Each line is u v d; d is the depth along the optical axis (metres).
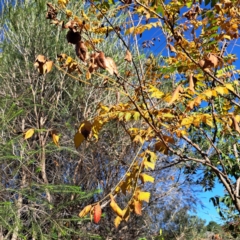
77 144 1.46
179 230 8.66
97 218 1.27
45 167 6.46
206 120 1.92
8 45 7.12
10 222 5.53
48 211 5.67
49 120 6.82
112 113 1.85
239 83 2.62
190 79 1.72
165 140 1.83
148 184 7.58
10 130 5.71
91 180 6.85
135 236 7.57
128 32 2.08
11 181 5.41
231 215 5.05
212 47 2.36
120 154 6.08
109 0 2.12
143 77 2.14
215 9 2.16
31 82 6.96
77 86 6.95
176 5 2.13
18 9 7.11
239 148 4.27
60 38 6.98
